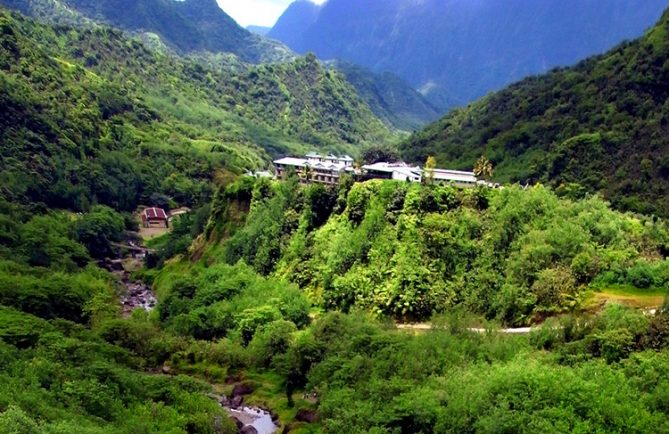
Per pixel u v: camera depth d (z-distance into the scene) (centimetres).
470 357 8519
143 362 10712
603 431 6288
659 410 6588
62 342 9175
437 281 11456
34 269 13650
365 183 13800
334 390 8438
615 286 10225
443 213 12469
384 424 7200
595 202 12650
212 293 13338
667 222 13538
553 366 7750
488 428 6512
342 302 12306
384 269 12031
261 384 10181
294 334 10912
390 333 9594
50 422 6531
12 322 9600
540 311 10088
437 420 7081
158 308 13638
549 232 11269
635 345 7869
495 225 11812
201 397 8975
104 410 7569
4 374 7600
